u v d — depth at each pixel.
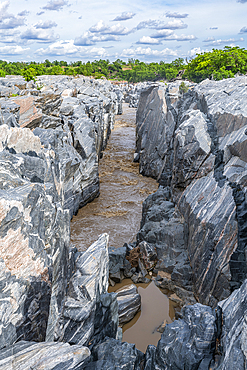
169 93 41.25
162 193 25.89
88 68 187.75
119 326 16.25
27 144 11.14
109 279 19.97
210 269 16.56
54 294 11.12
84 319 11.86
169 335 12.00
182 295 18.25
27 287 8.82
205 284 16.98
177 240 20.17
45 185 11.07
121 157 50.47
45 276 9.77
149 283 20.09
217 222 16.31
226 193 17.09
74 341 11.70
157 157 39.91
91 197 33.53
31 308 9.12
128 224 28.67
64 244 12.50
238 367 8.12
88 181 32.34
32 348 8.59
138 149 48.28
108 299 13.46
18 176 9.84
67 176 26.22
